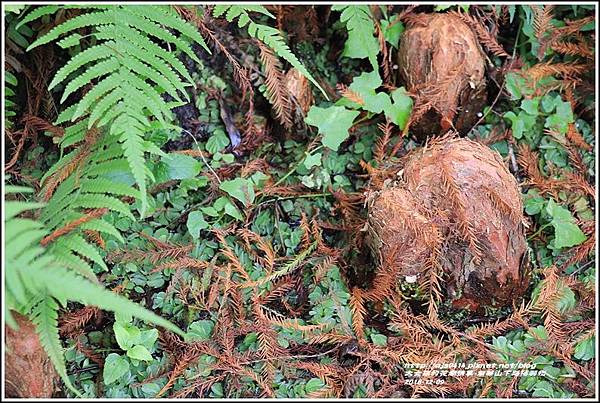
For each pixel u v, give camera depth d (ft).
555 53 6.81
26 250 4.02
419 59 6.21
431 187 5.41
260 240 5.90
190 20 6.10
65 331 5.44
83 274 4.50
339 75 6.83
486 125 6.60
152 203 5.95
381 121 6.59
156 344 5.55
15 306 4.50
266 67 6.27
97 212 4.90
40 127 6.09
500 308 5.76
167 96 6.29
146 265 5.79
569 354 5.55
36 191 5.68
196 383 5.33
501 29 6.82
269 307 5.80
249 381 5.44
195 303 5.70
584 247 5.92
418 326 5.57
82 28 6.11
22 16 5.97
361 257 5.83
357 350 5.55
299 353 5.59
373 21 6.38
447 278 5.58
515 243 5.54
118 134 5.15
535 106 6.53
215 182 6.21
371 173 6.12
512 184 5.50
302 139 6.57
